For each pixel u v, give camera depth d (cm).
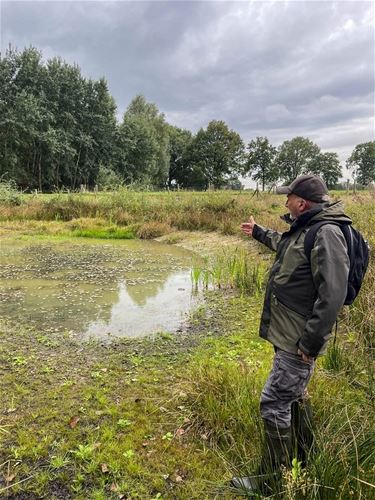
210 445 320
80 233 1571
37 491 277
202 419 340
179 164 7750
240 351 499
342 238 222
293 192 246
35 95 4653
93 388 408
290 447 253
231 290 798
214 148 7212
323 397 322
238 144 7525
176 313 670
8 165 4225
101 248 1314
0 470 296
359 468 229
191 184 7488
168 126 7256
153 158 5844
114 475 289
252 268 869
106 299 754
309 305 234
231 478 279
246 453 297
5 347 521
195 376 394
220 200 1716
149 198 1920
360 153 7594
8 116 4219
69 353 505
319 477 233
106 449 314
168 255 1195
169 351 513
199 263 1070
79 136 4956
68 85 4994
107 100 5341
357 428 276
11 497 274
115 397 393
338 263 216
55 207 1867
